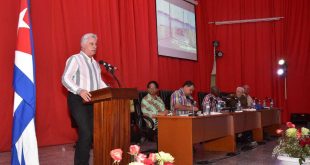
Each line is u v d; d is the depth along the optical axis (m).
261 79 9.45
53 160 4.16
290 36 9.32
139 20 7.12
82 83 3.12
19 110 3.09
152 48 7.41
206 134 4.34
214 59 9.48
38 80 5.20
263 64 9.44
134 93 2.83
